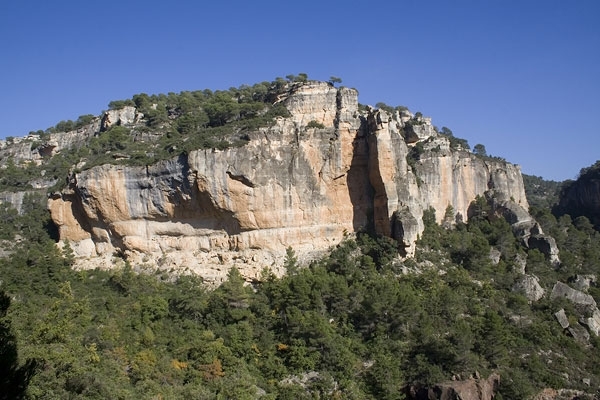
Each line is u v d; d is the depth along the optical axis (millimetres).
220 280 99625
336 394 74500
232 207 100125
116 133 126875
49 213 119375
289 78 137750
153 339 79375
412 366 81188
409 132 125000
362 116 111812
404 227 103812
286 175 104125
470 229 122375
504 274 107688
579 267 120375
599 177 160500
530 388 81375
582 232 139750
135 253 104688
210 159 98312
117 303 90438
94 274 101562
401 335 86500
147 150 110750
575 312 103500
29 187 129875
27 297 88938
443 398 76250
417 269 103000
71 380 55969
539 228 122688
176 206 102375
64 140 153375
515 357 86875
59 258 104125
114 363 67688
